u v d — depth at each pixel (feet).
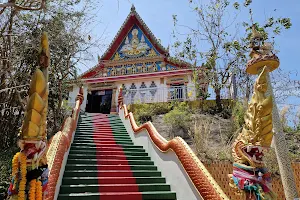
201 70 54.03
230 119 43.27
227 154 30.60
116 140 36.29
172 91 62.75
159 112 51.78
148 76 69.56
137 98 64.95
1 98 29.12
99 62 76.64
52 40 32.01
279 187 24.27
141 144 33.17
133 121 39.65
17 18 29.94
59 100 39.52
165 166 23.47
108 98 75.41
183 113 44.73
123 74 74.49
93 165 24.57
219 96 50.03
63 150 20.61
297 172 25.26
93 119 47.73
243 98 45.37
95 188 20.44
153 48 74.90
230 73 51.16
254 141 10.93
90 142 33.12
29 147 9.34
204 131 37.29
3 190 21.27
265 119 10.84
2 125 31.60
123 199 19.44
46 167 9.96
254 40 15.23
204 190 14.99
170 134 41.24
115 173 23.58
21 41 27.86
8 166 24.52
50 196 13.53
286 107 32.76
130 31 79.15
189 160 18.20
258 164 10.93
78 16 32.68
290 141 36.86
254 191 10.56
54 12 29.58
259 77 11.35
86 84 75.15
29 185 9.14
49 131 39.63
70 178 21.27
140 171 24.07
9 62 26.05
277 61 14.24
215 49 52.08
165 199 19.86
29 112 9.34
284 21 47.65
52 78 37.81
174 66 70.79
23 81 29.25
